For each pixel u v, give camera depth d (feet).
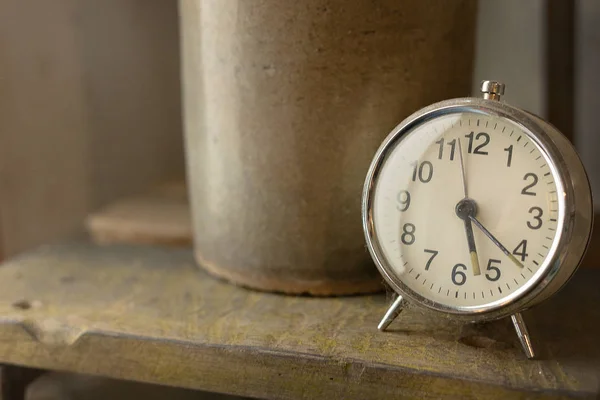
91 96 2.36
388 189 1.29
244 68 1.42
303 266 1.48
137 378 1.34
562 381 1.18
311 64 1.38
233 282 1.55
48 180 2.25
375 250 1.29
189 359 1.30
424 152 1.27
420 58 1.41
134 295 1.51
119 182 2.49
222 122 1.47
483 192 1.23
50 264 1.70
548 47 1.93
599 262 1.70
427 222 1.27
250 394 1.29
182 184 2.47
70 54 2.27
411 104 1.42
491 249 1.23
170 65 2.49
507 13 2.01
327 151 1.42
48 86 2.20
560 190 1.17
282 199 1.45
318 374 1.25
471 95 1.54
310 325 1.37
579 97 2.02
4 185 2.09
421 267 1.27
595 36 1.98
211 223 1.56
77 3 2.26
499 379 1.18
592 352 1.27
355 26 1.36
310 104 1.40
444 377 1.19
